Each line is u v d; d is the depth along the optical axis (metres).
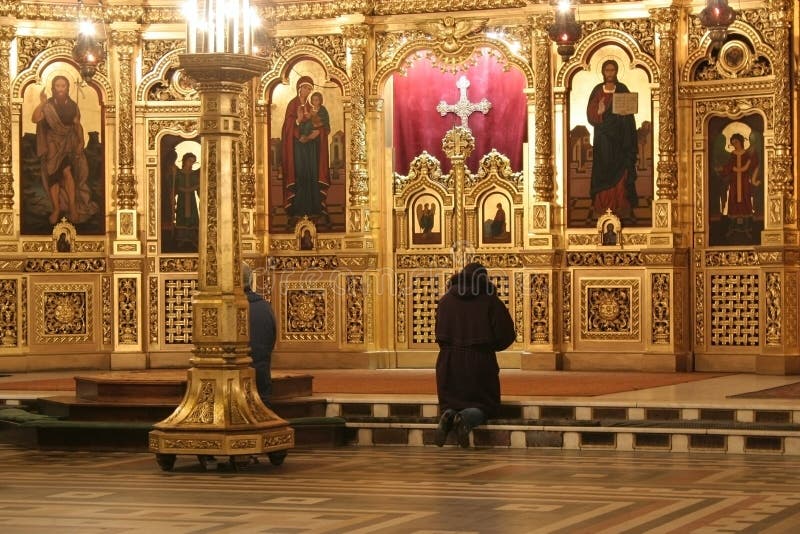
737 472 12.56
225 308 12.94
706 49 20.77
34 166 22.08
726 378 19.23
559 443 14.81
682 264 20.88
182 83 22.39
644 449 14.57
